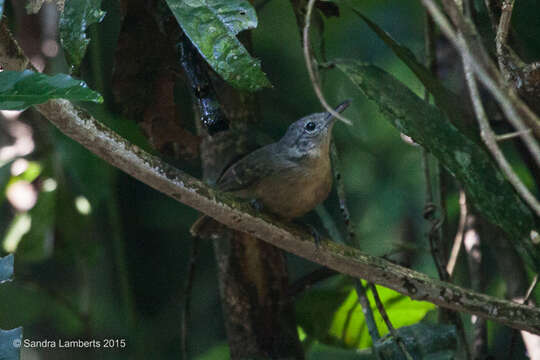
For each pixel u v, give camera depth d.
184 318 8.28
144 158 5.43
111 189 9.52
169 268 12.61
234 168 7.60
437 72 8.27
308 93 12.23
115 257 11.16
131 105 6.60
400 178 12.28
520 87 5.70
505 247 8.61
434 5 4.15
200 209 5.84
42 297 11.78
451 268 8.54
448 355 7.18
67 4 5.59
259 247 8.08
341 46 11.45
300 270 13.09
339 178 7.55
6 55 4.95
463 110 7.29
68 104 5.05
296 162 7.51
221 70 4.88
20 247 9.73
